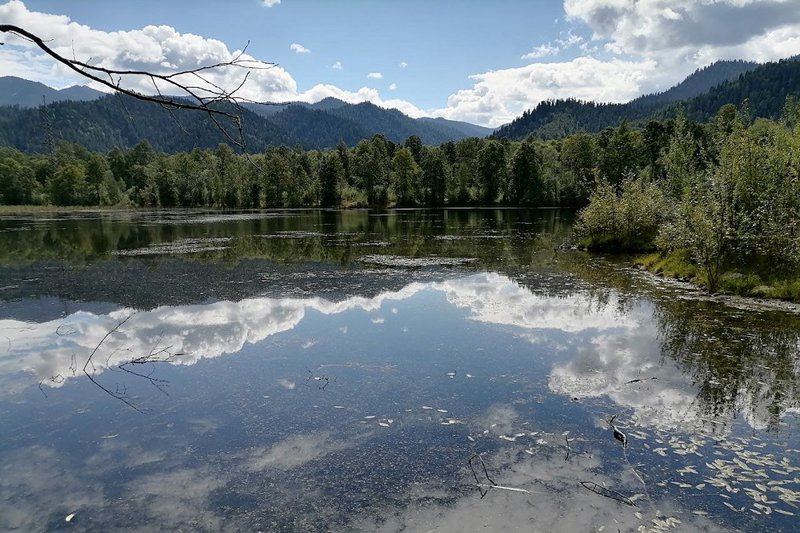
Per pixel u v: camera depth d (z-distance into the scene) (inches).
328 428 261.6
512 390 303.3
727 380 312.5
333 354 370.6
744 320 440.5
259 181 2977.4
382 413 276.5
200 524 190.1
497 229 1454.2
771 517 186.5
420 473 219.8
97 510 199.2
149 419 276.1
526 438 247.0
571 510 192.1
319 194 3125.0
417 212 2463.1
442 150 3659.0
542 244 1059.3
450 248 991.0
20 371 349.7
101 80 106.3
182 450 243.6
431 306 509.7
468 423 263.4
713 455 228.7
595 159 2770.7
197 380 327.9
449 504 198.1
